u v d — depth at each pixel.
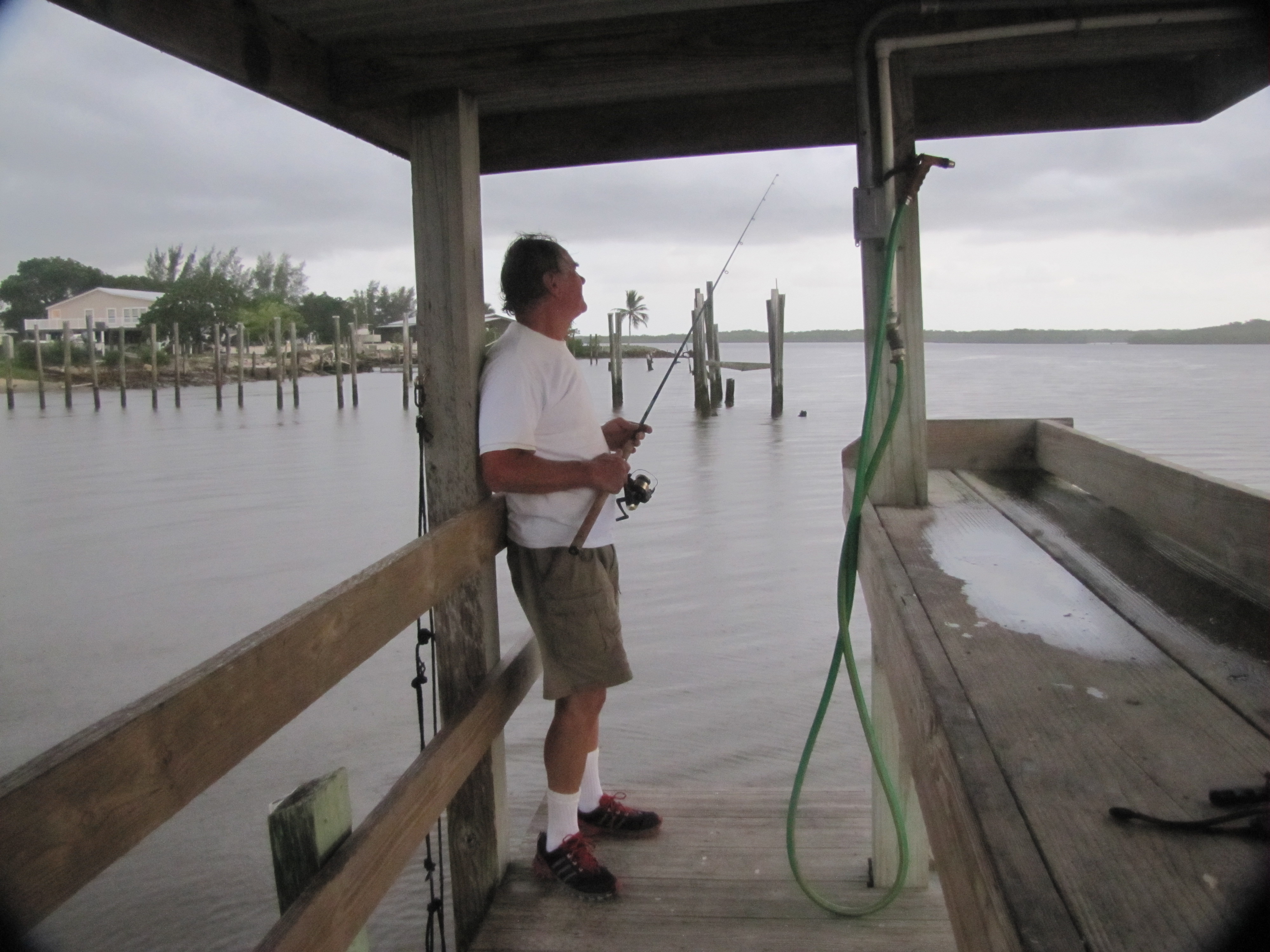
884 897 2.43
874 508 2.56
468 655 2.48
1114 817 0.99
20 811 0.89
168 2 1.85
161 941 3.13
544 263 2.38
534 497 2.42
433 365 2.49
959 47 2.33
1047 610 1.66
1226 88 2.51
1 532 9.45
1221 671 1.37
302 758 4.36
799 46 2.32
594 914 2.40
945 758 1.19
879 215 2.31
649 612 6.46
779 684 5.10
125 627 6.36
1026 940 0.81
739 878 2.54
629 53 2.32
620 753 4.30
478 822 2.46
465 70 2.36
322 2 2.13
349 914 1.56
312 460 14.86
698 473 12.82
